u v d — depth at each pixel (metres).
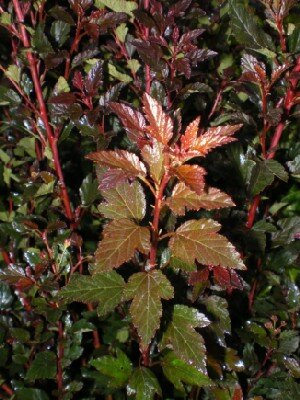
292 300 0.67
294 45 0.56
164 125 0.43
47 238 0.62
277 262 0.68
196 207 0.45
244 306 0.71
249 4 0.73
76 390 0.60
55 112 0.56
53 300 0.57
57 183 0.60
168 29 0.59
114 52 0.66
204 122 0.66
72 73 0.64
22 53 0.57
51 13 0.55
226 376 0.62
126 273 0.59
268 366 0.67
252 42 0.57
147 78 0.60
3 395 0.65
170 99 0.63
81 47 0.66
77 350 0.60
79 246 0.59
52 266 0.58
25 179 0.62
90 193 0.60
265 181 0.56
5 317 0.64
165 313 0.51
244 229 0.62
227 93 0.69
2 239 0.65
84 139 0.68
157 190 0.46
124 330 0.65
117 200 0.49
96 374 0.62
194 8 0.60
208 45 0.69
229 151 0.63
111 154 0.46
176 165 0.44
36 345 0.64
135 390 0.52
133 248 0.45
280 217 0.78
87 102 0.56
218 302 0.58
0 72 0.72
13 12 0.60
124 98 0.66
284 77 0.58
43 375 0.58
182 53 0.60
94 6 0.64
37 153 0.66
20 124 0.62
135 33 0.65
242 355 0.68
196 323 0.50
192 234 0.46
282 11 0.55
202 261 0.45
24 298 0.65
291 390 0.61
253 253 0.66
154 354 0.60
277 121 0.55
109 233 0.45
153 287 0.46
